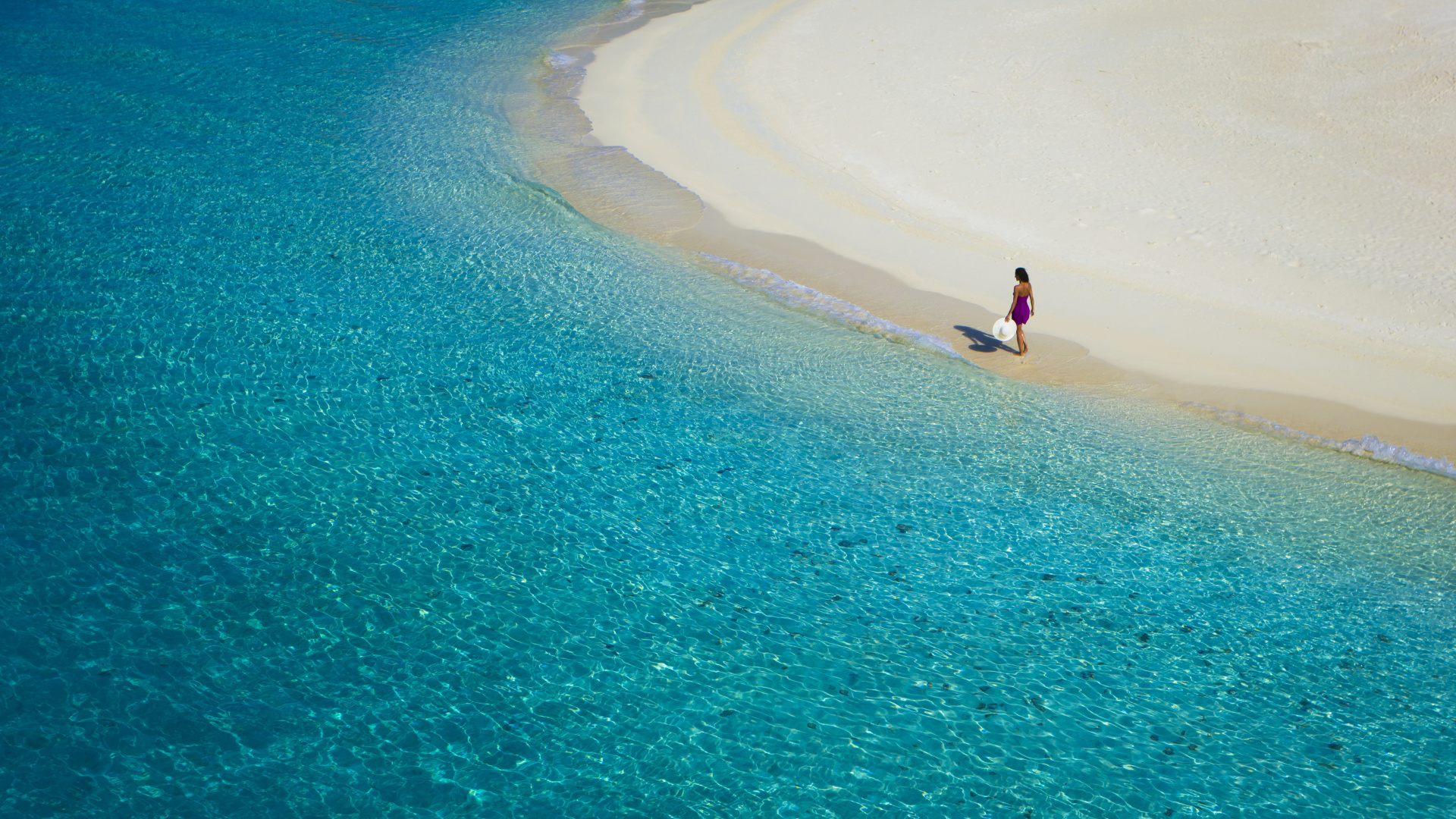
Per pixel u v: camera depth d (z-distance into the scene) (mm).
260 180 19484
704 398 13258
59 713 7488
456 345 14008
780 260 17703
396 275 16062
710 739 7863
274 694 7910
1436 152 20750
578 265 17078
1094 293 16500
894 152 22281
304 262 16125
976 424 13055
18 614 8414
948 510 11211
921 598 9773
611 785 7359
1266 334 15234
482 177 20734
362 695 7988
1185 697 8625
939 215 19422
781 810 7223
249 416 11711
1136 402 13742
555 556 9953
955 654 9016
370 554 9672
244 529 9781
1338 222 18328
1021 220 19062
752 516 10867
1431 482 12102
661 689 8344
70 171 18844
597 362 13969
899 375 14211
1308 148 21297
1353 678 8945
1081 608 9742
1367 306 15836
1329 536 11039
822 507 11133
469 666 8414
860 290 16703
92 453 10680
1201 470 12234
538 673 8414
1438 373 14219
